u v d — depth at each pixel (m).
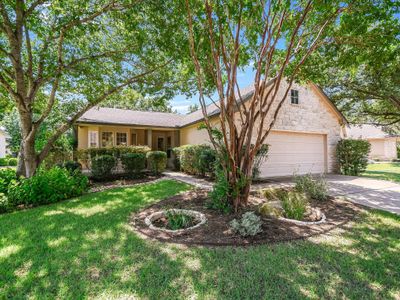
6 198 5.40
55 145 10.92
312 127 11.44
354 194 6.72
